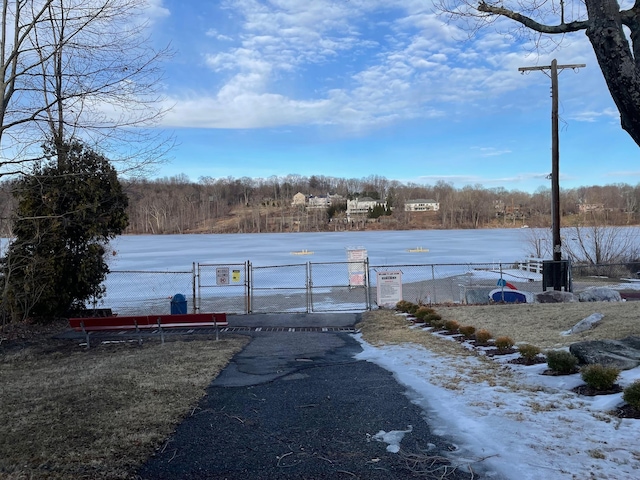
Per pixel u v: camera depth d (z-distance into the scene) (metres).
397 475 3.94
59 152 12.05
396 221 139.38
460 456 4.26
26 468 4.05
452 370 7.36
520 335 9.63
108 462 4.20
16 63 8.84
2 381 7.14
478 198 134.88
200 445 4.67
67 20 8.65
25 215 11.83
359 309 16.28
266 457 4.38
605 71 3.84
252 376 7.52
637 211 64.38
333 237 97.25
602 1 3.81
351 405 5.89
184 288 26.30
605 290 15.88
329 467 4.14
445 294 22.45
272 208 158.25
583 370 5.87
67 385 6.76
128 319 9.94
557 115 20.41
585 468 3.86
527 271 29.94
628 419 4.76
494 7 5.08
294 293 23.33
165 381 7.00
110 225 14.16
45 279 12.52
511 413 5.25
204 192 151.62
